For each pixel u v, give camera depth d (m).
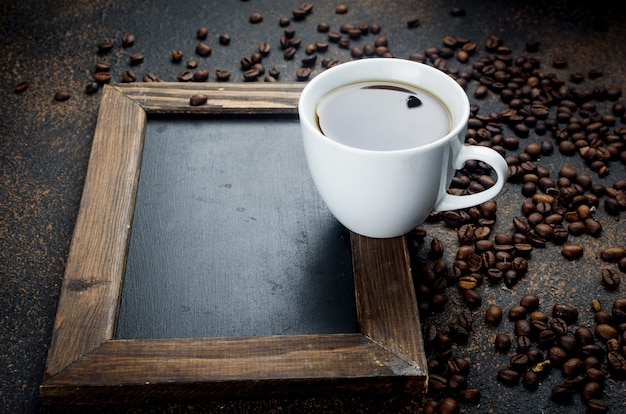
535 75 0.71
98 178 0.56
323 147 0.47
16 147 0.64
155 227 0.54
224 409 0.49
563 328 0.52
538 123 0.67
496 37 0.75
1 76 0.71
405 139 0.49
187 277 0.52
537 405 0.49
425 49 0.75
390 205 0.49
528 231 0.58
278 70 0.71
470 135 0.65
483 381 0.50
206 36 0.75
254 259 0.53
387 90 0.52
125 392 0.47
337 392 0.48
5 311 0.53
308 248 0.54
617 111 0.67
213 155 0.59
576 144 0.64
